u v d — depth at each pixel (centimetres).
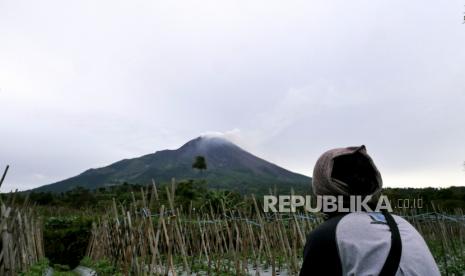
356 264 163
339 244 169
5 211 879
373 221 172
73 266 2222
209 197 2203
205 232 1471
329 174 185
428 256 167
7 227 911
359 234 168
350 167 187
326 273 172
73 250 2238
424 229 1761
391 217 177
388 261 159
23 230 1284
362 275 161
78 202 4181
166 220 1074
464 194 2670
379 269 159
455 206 2344
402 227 173
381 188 187
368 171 188
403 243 164
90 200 4166
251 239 1348
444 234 1478
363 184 182
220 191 2194
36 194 4266
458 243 1689
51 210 3061
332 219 181
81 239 2250
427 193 2558
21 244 1195
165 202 1489
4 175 841
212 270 1311
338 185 182
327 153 194
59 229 2295
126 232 1125
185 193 2586
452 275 1222
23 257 1197
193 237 1391
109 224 1670
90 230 2270
